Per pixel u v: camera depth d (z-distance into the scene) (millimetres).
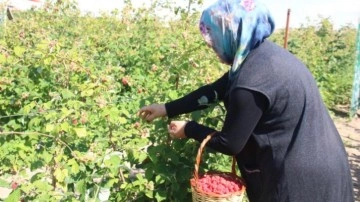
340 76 9219
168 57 3215
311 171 1708
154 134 2246
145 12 6570
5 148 2461
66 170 1897
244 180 1916
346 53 9789
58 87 3012
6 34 5555
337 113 8648
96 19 7785
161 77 3238
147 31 6406
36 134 1991
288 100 1666
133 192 2250
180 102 2119
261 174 1818
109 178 2146
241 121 1669
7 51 3480
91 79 2883
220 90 2102
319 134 1734
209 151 2303
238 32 1688
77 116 2059
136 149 2201
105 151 2217
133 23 6727
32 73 3209
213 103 2127
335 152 1783
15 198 1839
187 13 4434
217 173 1968
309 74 1766
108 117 2176
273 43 1777
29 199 1939
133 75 4395
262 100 1646
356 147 6367
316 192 1727
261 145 1745
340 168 1792
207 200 1723
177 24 5508
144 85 3953
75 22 7223
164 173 2174
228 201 1726
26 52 3445
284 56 1722
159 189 2242
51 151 1979
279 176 1745
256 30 1685
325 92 7453
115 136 2295
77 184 1974
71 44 5309
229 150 1724
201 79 2691
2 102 3186
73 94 2549
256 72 1653
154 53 4645
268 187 1794
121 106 2896
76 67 2959
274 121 1697
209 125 2295
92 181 2125
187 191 2275
